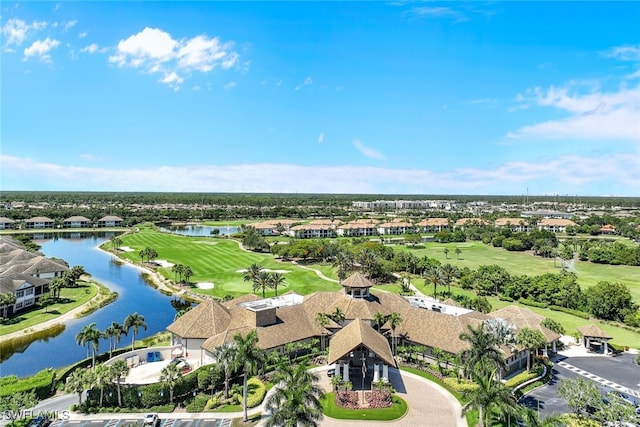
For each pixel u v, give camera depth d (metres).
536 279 130.38
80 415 59.84
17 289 114.88
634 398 66.62
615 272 170.88
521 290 129.12
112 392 63.22
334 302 91.19
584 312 115.00
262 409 61.50
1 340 93.25
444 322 80.94
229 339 75.38
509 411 50.16
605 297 111.25
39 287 133.00
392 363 64.75
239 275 158.00
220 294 132.12
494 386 52.28
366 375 72.44
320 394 52.44
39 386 65.12
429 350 78.94
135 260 188.38
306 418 47.94
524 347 73.31
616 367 79.38
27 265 147.88
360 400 62.97
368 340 67.06
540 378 72.75
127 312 116.50
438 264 156.62
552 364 80.31
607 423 57.19
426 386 69.00
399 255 176.75
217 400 63.53
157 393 63.12
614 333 99.62
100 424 57.34
